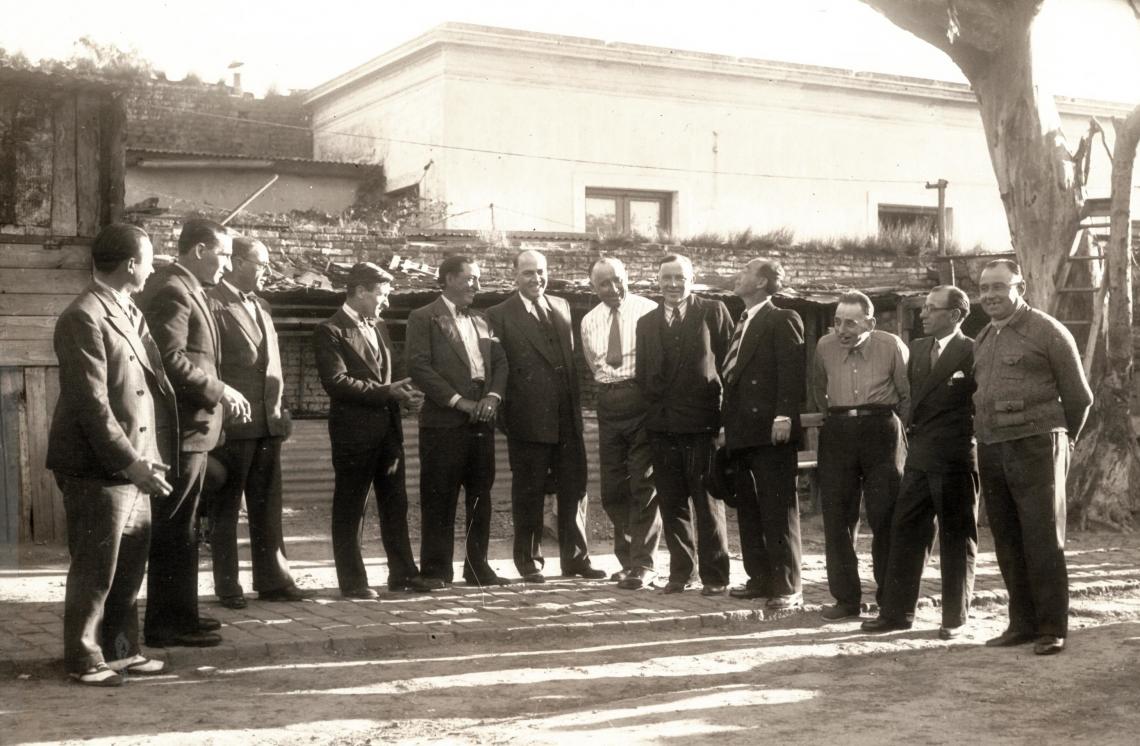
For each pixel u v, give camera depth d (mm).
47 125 10648
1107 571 9023
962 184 26469
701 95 23844
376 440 7809
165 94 24406
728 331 8062
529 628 6875
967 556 6887
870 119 25547
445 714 5215
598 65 22828
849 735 4734
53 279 10625
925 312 7059
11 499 10398
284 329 13344
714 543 7965
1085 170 12672
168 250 14367
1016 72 12469
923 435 6855
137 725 4992
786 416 7383
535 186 22406
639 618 7188
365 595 7785
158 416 5973
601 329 8523
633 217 23547
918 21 12109
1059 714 5043
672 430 7883
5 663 5891
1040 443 6344
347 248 15328
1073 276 13344
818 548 10562
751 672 5996
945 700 5301
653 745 4605
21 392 10492
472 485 8281
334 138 24891
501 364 8289
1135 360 15680
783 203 24625
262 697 5488
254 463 7566
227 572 7367
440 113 21750
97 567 5652
